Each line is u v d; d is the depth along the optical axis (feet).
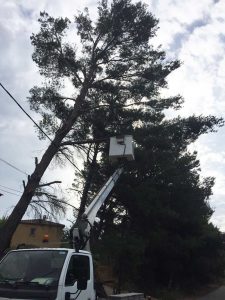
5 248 65.92
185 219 114.42
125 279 91.86
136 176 90.63
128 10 81.56
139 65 81.87
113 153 49.19
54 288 25.04
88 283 28.58
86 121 77.97
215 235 140.46
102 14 83.15
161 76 81.41
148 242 97.96
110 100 78.95
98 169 82.17
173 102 83.76
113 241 84.48
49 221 71.97
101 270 78.79
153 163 87.25
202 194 119.55
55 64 80.23
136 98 81.76
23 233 126.00
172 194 105.40
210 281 163.22
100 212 90.43
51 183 70.90
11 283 25.79
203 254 138.00
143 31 81.35
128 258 87.86
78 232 34.63
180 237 119.03
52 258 27.02
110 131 78.07
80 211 76.59
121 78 81.51
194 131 84.33
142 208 89.61
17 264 27.32
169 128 84.23
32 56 80.23
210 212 133.18
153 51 82.64
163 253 120.16
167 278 128.98
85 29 82.64
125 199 88.94
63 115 78.33
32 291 24.99
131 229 96.32
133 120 80.64
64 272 25.89
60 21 79.56
